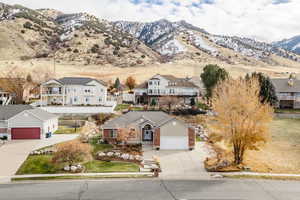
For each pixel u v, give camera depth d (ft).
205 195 65.46
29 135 126.21
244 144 90.27
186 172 83.92
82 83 197.26
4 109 131.95
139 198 63.41
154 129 113.09
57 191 67.51
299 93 204.95
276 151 107.04
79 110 168.86
